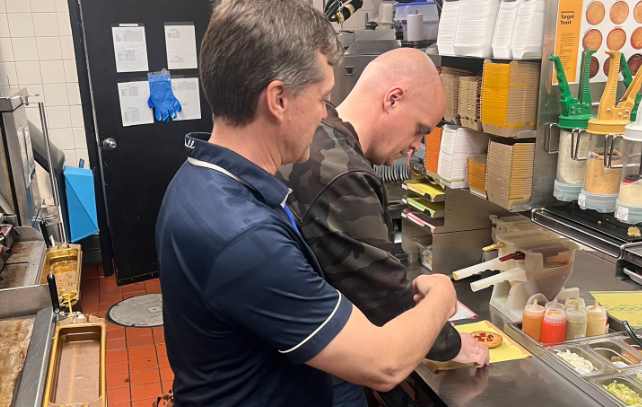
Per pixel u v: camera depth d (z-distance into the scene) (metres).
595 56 1.61
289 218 1.07
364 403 1.59
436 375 1.62
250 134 0.98
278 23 0.91
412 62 1.46
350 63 2.48
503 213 2.32
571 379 1.58
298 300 0.92
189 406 1.08
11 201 2.44
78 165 4.25
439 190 2.29
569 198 1.64
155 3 3.86
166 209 1.02
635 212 1.41
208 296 0.93
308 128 1.00
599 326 1.79
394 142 1.51
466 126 1.95
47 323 1.76
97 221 4.09
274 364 1.03
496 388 1.56
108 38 3.75
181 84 4.05
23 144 2.53
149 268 4.18
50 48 3.99
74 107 4.14
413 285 1.33
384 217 1.43
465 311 2.04
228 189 0.96
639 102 1.50
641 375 1.56
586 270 2.16
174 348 1.09
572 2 1.56
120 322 3.52
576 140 1.60
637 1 1.61
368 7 3.64
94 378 1.64
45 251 2.32
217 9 0.96
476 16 1.78
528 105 1.68
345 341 0.94
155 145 4.04
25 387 1.44
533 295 1.91
